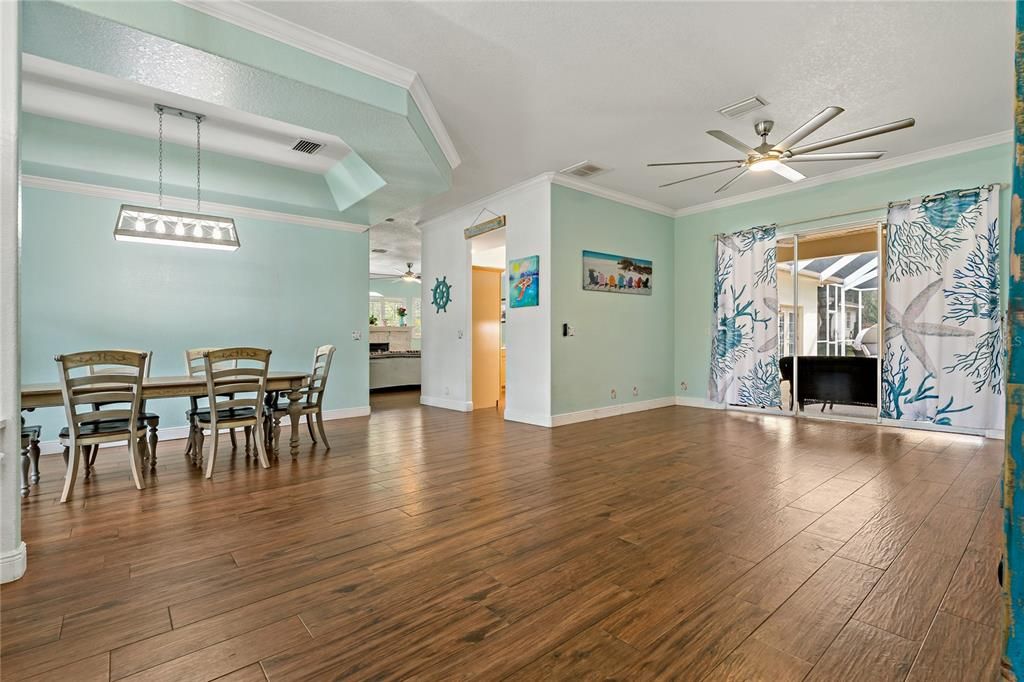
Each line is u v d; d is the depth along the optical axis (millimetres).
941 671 1432
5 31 1955
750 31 2832
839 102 3674
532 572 2064
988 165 4383
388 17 2666
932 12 2670
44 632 1660
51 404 3105
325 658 1523
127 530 2535
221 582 2002
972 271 4418
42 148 3930
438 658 1520
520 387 5746
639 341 6426
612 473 3521
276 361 5664
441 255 7129
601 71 3238
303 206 5387
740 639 1597
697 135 4281
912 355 4789
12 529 2029
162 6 2342
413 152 3789
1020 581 574
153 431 3715
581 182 5559
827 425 5254
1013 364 576
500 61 3117
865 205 5133
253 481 3402
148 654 1545
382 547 2322
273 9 2582
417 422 5785
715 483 3256
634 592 1896
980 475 3359
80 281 4523
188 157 4578
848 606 1779
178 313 5031
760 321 5898
